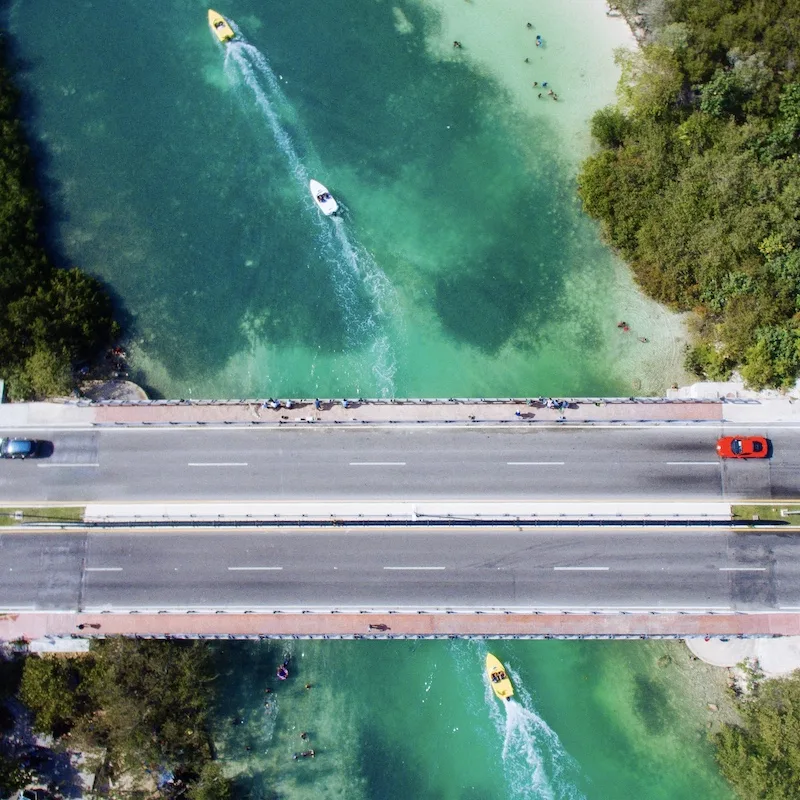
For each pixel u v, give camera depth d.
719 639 78.69
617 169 84.56
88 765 77.38
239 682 79.38
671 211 82.19
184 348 85.62
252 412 80.62
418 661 80.00
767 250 80.81
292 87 92.50
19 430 80.94
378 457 79.62
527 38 92.81
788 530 78.31
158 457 80.12
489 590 77.31
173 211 89.38
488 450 79.56
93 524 79.00
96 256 88.06
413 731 79.06
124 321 86.31
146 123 91.81
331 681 79.69
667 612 77.00
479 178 89.69
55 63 93.62
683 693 78.88
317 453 79.81
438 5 93.75
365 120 91.56
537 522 78.12
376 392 84.50
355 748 78.75
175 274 87.56
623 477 79.19
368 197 89.50
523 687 79.44
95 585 78.19
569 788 77.88
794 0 83.00
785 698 74.56
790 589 77.56
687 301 83.25
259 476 79.56
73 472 80.12
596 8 93.00
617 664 79.62
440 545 78.06
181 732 74.94
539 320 85.62
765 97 85.12
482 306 86.19
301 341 85.69
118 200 89.69
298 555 78.12
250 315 86.44
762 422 79.94
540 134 90.50
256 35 93.81
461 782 78.19
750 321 79.25
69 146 91.31
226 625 77.25
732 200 81.44
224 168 90.50
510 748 78.69
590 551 77.94
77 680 78.06
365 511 78.50
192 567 78.19
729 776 74.38
